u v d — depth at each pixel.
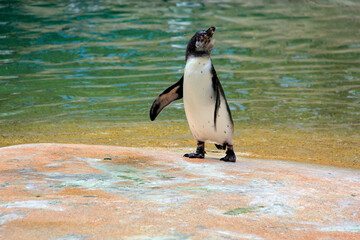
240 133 17.72
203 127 12.62
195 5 50.81
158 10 47.69
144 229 6.45
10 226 6.47
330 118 20.17
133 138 16.77
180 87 13.07
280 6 52.12
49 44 35.59
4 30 39.03
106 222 6.68
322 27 43.38
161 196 8.10
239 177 9.83
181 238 6.14
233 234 6.43
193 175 9.84
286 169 11.11
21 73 28.36
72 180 9.07
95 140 16.39
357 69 30.41
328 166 13.05
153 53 33.56
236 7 50.72
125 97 23.48
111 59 31.98
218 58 32.91
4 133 17.22
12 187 8.44
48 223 6.61
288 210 7.69
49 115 20.19
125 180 9.20
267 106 22.19
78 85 25.78
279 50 35.44
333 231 6.84
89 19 43.38
